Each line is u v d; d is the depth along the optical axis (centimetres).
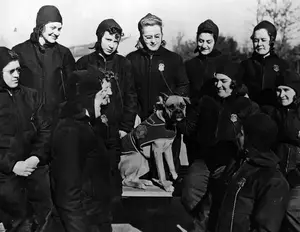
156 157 320
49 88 308
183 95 327
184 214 310
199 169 272
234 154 254
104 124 286
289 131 284
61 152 198
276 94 295
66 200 200
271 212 200
